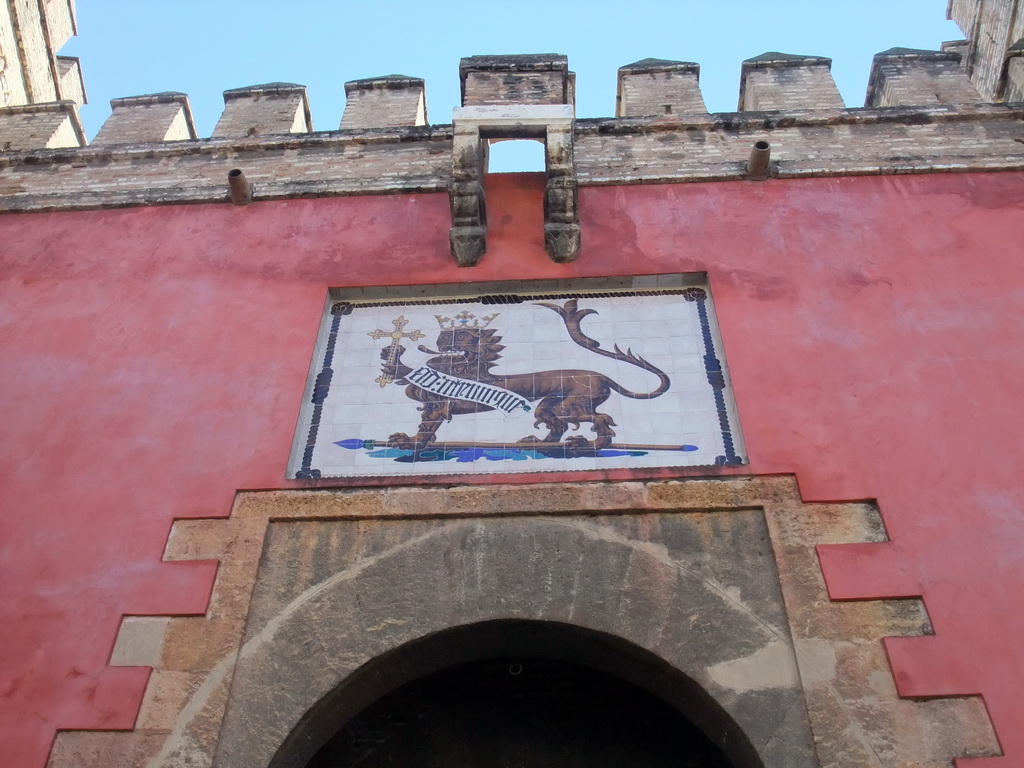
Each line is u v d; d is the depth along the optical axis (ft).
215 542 21.03
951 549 20.01
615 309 26.00
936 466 21.42
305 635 19.67
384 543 20.99
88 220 29.07
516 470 22.18
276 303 26.03
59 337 25.53
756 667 18.79
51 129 34.37
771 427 22.34
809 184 28.53
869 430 22.18
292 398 23.58
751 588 19.88
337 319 26.18
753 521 20.93
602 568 20.34
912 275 25.68
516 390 23.94
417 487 21.74
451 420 23.36
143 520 21.42
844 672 18.51
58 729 18.45
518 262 26.81
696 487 21.40
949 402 22.65
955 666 18.39
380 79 34.96
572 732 23.04
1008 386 22.91
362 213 28.60
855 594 19.47
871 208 27.66
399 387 24.26
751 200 28.17
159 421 23.31
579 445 22.65
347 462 22.67
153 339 25.27
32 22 43.47
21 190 30.71
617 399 23.57
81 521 21.48
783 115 30.76
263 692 18.92
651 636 19.33
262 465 22.26
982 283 25.38
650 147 30.32
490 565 20.51
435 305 26.45
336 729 19.99
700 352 24.62
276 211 28.89
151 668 19.21
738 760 18.83
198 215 28.91
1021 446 21.71
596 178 28.94
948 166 28.53
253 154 31.37
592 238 27.25
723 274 26.03
